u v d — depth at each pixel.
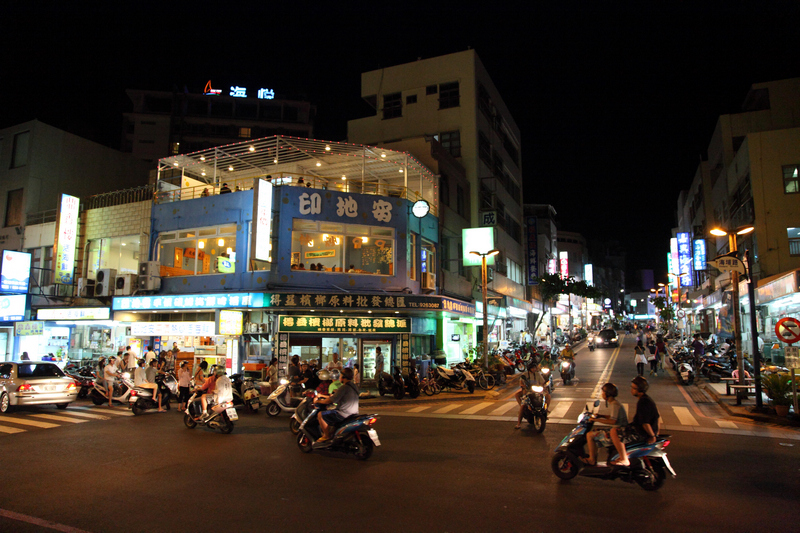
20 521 5.81
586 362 34.62
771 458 8.92
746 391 15.39
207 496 6.70
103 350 23.16
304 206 20.44
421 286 22.72
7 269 24.23
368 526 5.62
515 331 41.97
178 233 21.77
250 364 19.50
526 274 44.25
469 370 21.27
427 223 24.02
